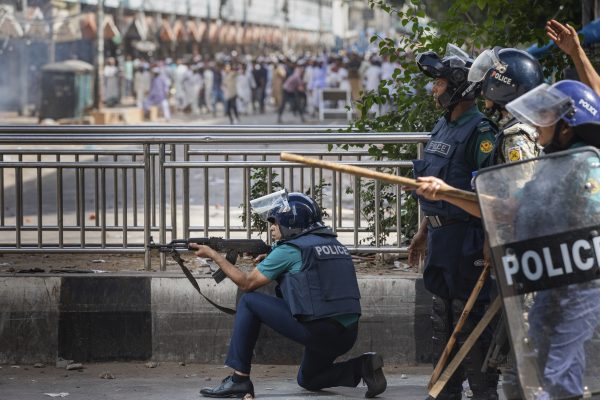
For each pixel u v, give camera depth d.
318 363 7.17
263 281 6.90
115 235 11.73
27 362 8.12
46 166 8.61
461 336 6.27
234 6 59.25
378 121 9.66
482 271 6.21
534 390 4.91
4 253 8.76
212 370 7.94
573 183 4.91
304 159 5.28
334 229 8.66
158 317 8.11
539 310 4.92
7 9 35.88
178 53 55.00
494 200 4.98
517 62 6.04
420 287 8.06
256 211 7.05
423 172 6.36
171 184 8.52
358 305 6.98
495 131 6.19
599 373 4.91
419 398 7.08
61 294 8.10
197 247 7.20
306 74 42.09
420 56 6.32
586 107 5.11
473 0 9.94
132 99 45.28
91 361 8.11
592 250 4.89
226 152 9.25
